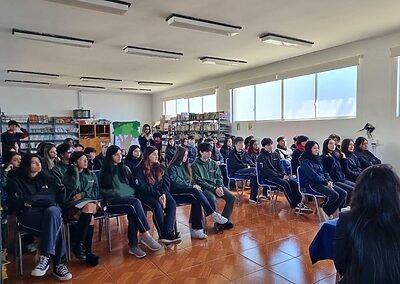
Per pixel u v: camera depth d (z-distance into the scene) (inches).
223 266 106.2
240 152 213.5
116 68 286.5
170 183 138.1
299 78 258.5
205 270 103.6
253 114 306.5
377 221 45.2
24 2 136.6
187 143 266.4
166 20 161.8
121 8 135.0
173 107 440.5
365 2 142.9
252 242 127.6
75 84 380.5
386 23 172.2
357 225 46.3
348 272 47.7
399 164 193.3
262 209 180.5
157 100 476.7
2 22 161.5
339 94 229.5
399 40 189.2
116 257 115.8
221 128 327.9
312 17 161.2
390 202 45.3
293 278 96.9
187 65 278.2
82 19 159.2
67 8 144.1
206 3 141.1
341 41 208.7
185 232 142.3
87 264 110.0
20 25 166.2
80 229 113.0
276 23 169.2
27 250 121.5
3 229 105.9
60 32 179.9
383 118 200.2
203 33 185.8
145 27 173.5
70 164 120.8
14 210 106.1
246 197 212.4
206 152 152.9
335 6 147.3
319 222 153.3
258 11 151.6
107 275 101.7
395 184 46.1
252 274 100.0
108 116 457.4
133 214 118.4
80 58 244.2
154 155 133.4
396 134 194.2
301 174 158.1
